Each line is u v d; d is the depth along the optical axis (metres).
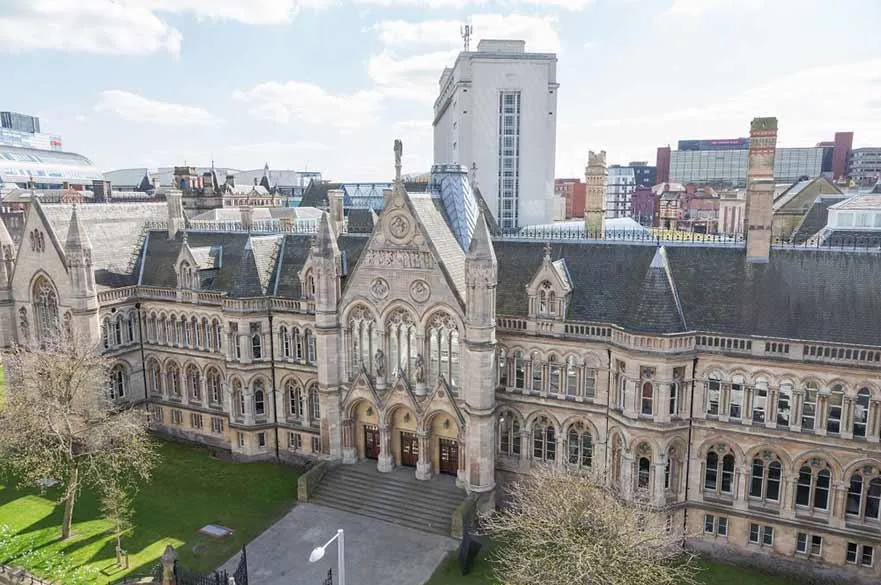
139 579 47.97
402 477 60.16
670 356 48.28
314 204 161.88
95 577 48.47
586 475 48.47
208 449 72.44
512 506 56.72
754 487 49.97
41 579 47.94
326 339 61.38
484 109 146.50
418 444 59.62
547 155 149.75
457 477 58.91
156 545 53.34
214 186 157.75
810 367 45.97
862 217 84.06
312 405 67.12
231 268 72.38
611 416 52.38
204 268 71.50
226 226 91.75
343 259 64.81
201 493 62.31
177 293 72.06
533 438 56.91
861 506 46.44
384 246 57.97
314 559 36.06
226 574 44.47
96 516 58.25
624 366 50.56
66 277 70.25
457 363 56.88
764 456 48.91
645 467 51.03
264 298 66.94
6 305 75.44
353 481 60.81
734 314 49.78
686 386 49.66
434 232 58.03
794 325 47.78
